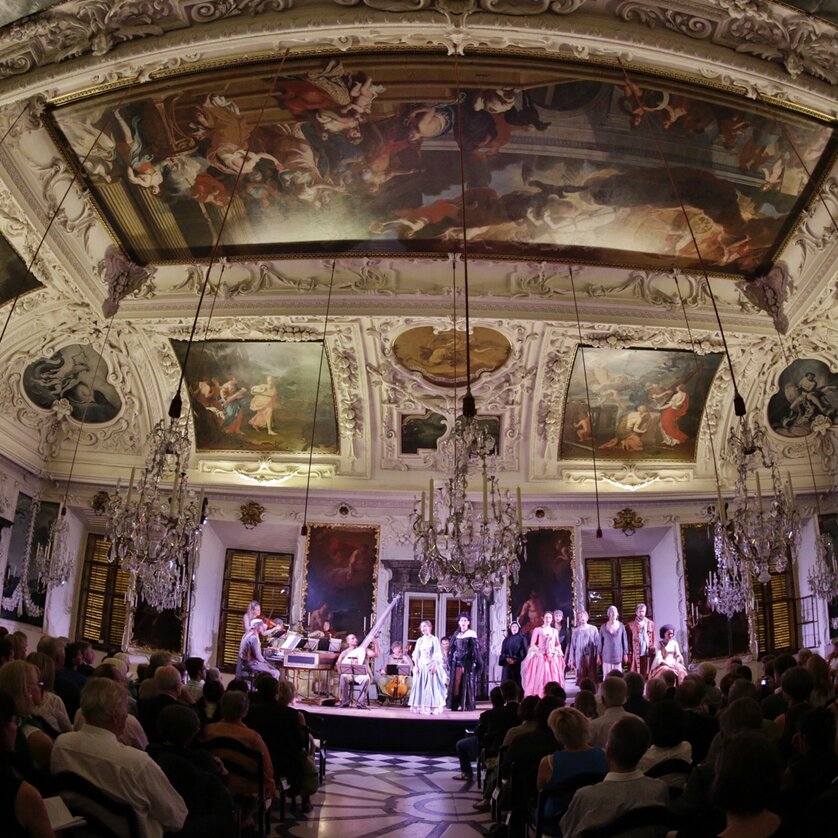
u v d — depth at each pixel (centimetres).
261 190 1456
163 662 939
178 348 1958
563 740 610
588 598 2222
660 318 1775
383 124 1307
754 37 1067
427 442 2172
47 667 610
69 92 1184
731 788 313
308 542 2172
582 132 1317
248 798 680
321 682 1947
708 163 1359
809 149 1290
